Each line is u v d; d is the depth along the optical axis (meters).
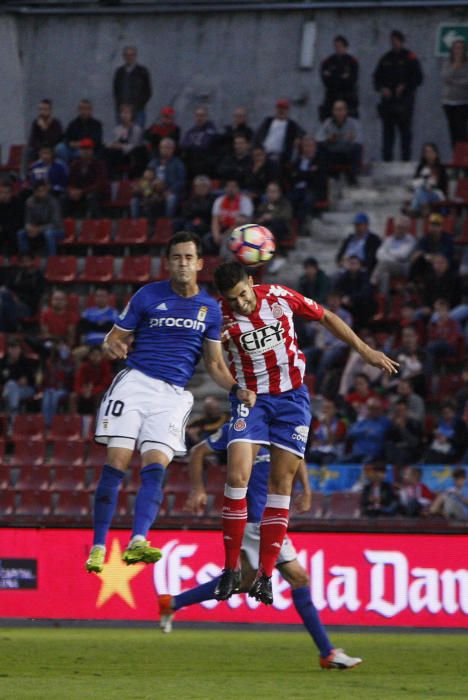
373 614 27.34
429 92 54.41
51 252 48.72
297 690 15.18
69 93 58.31
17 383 42.53
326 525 27.59
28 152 53.81
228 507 17.42
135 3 57.31
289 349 17.67
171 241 17.59
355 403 38.38
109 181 52.44
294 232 47.69
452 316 41.72
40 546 28.17
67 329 44.34
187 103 57.12
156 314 17.69
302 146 48.62
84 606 27.97
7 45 58.41
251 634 26.52
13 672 17.44
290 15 56.03
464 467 34.50
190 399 17.89
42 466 39.31
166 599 20.08
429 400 39.25
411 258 44.28
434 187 47.19
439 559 27.23
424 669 18.86
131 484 38.16
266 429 17.62
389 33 54.78
